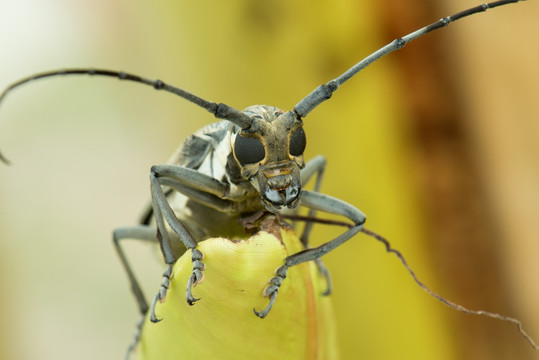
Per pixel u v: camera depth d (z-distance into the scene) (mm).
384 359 222
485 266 218
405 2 223
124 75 211
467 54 219
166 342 197
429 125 218
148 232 233
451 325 219
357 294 223
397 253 213
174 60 235
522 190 217
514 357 218
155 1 236
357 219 215
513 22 218
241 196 224
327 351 202
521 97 216
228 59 230
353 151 223
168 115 253
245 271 194
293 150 217
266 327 194
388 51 217
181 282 195
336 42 226
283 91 229
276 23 227
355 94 222
